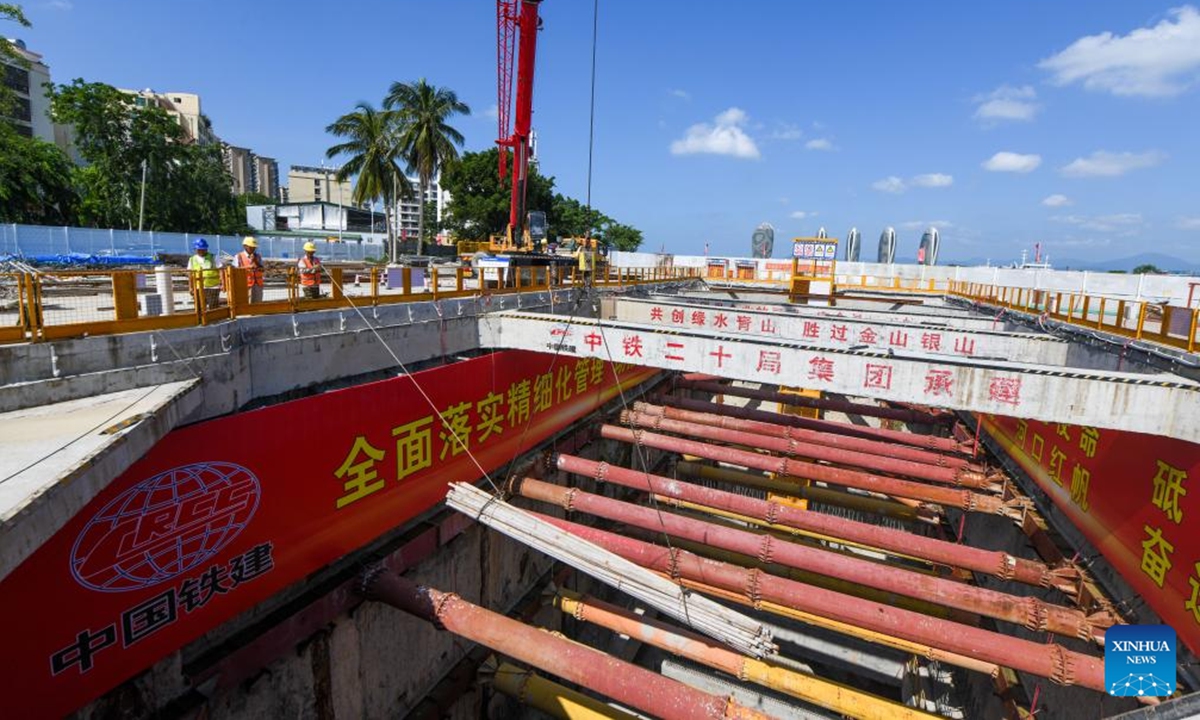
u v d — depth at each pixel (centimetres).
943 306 3856
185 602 893
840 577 1262
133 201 5003
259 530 999
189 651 957
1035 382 1098
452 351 1555
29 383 719
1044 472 1639
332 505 1143
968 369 1146
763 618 2225
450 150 5072
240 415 947
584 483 2206
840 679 2173
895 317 2617
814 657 2166
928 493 1652
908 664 2005
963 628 1084
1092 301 3816
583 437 2127
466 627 1121
